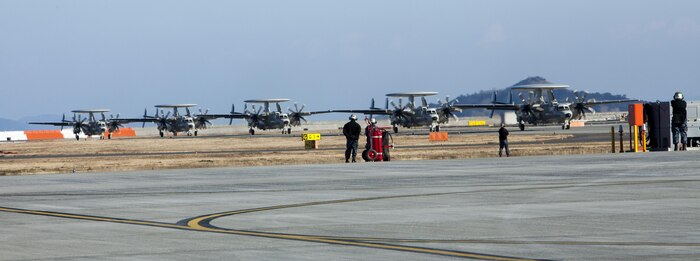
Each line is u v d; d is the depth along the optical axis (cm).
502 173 5491
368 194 4116
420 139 17850
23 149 17000
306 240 2562
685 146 8056
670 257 2188
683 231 2684
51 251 2388
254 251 2352
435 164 6744
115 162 10000
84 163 9894
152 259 2234
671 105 8038
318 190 4403
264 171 6244
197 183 5091
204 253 2325
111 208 3625
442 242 2494
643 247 2358
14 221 3148
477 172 5641
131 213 3409
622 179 4766
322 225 2931
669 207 3359
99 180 5516
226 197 4078
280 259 2216
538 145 12550
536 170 5712
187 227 2919
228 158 10506
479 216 3142
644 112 8238
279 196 4081
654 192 3978
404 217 3142
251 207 3578
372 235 2664
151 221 3119
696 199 3653
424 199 3816
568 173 5344
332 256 2253
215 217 3219
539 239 2539
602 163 6284
